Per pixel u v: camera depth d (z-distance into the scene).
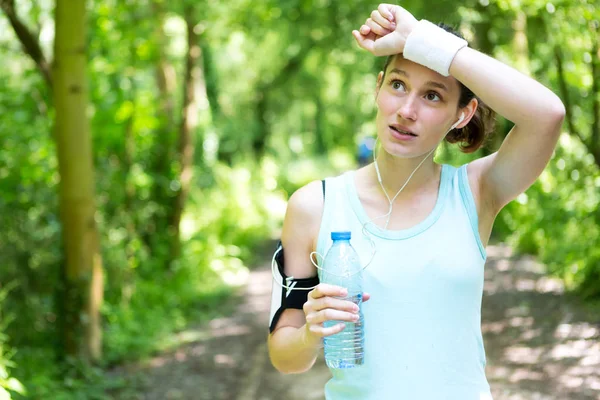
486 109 2.32
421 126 2.06
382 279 2.07
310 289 2.19
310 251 2.21
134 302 8.98
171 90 11.25
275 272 2.23
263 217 18.41
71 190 6.77
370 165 2.22
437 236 2.09
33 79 7.86
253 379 6.59
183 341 8.14
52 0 7.72
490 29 10.23
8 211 7.25
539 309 7.51
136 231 10.34
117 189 9.28
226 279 11.63
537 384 5.40
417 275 2.06
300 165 32.84
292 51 18.69
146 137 10.03
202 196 14.64
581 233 8.30
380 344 2.06
